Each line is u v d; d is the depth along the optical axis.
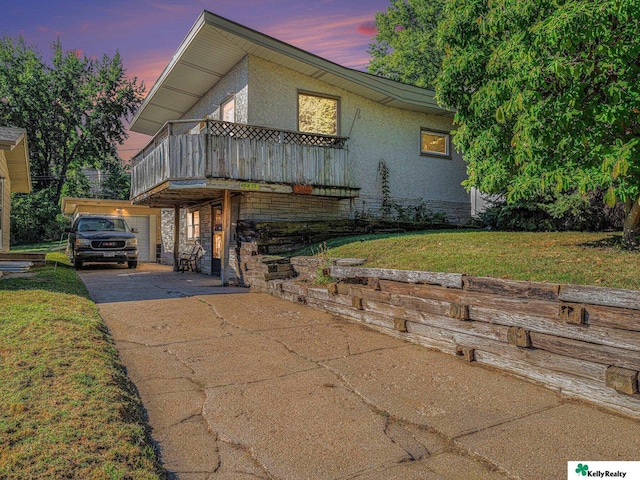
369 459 2.84
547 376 3.84
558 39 4.42
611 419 3.28
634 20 4.36
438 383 4.07
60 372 3.75
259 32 10.41
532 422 3.29
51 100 34.16
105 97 36.72
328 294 6.88
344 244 9.71
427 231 12.18
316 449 2.96
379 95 12.86
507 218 12.31
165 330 5.95
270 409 3.57
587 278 4.60
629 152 4.51
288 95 11.77
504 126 6.12
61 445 2.62
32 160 34.56
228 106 12.41
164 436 3.14
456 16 6.26
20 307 5.87
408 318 5.37
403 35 28.95
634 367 3.25
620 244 6.39
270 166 10.49
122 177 37.97
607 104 4.76
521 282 4.15
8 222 13.35
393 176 13.70
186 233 16.16
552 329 3.82
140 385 4.05
